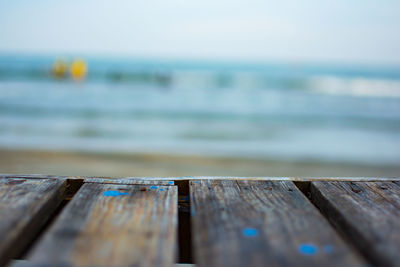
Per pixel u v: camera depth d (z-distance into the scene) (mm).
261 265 908
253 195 1432
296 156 10711
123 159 9914
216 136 13383
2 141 11492
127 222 1143
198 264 911
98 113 17562
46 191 1396
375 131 14617
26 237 1128
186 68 60781
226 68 64938
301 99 24344
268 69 63938
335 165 9805
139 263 905
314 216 1219
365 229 1126
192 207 1296
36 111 17484
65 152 10422
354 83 33969
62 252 949
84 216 1183
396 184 1583
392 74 52406
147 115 17484
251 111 19312
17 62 58719
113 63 68562
